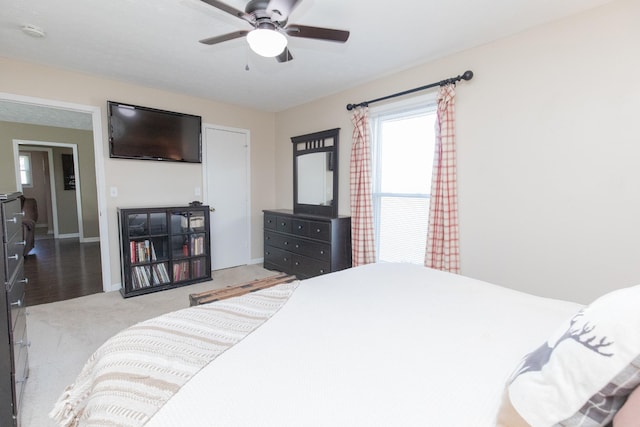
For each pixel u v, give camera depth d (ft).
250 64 9.89
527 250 7.86
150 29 7.79
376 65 9.89
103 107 11.36
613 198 6.61
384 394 2.69
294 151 14.71
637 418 1.68
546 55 7.34
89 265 15.31
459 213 9.10
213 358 3.22
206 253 12.87
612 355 1.89
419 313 4.40
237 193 15.25
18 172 18.62
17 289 5.57
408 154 10.71
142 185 12.44
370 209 11.28
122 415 2.47
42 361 7.04
